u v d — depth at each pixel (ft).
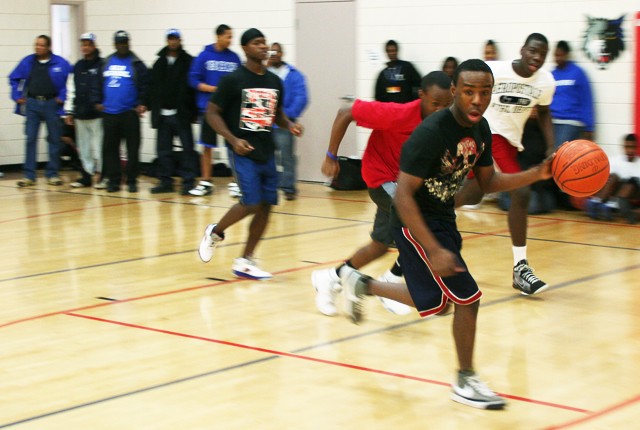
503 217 35.83
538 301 22.20
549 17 38.99
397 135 19.51
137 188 44.88
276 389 15.90
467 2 41.47
